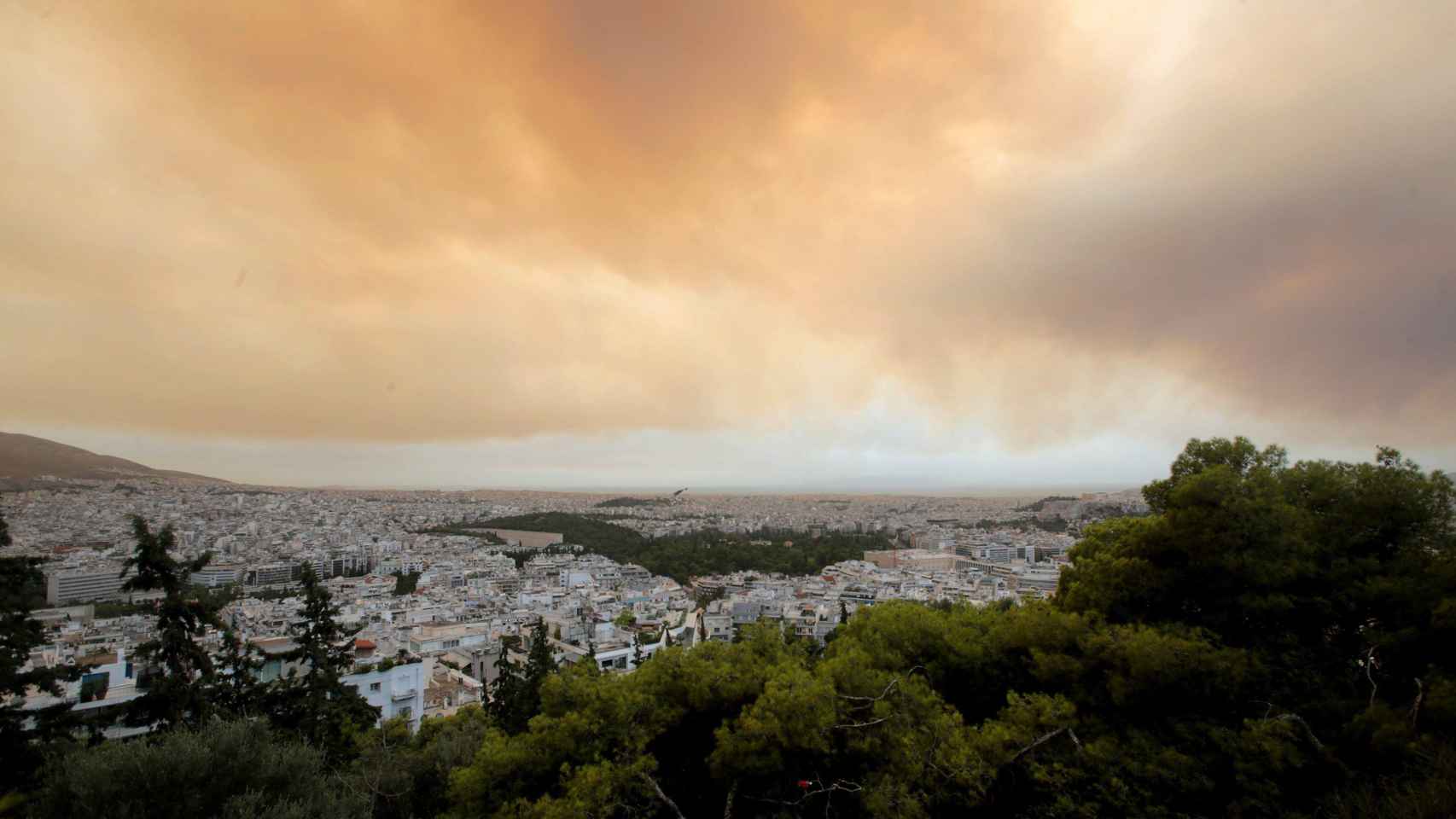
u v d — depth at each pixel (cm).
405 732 2141
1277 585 1273
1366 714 1062
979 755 1151
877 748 1194
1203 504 1366
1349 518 1363
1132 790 1102
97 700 3719
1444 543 1270
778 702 1185
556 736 1203
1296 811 1011
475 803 1220
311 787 1087
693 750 1343
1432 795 883
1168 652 1179
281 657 2498
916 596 8319
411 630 7281
